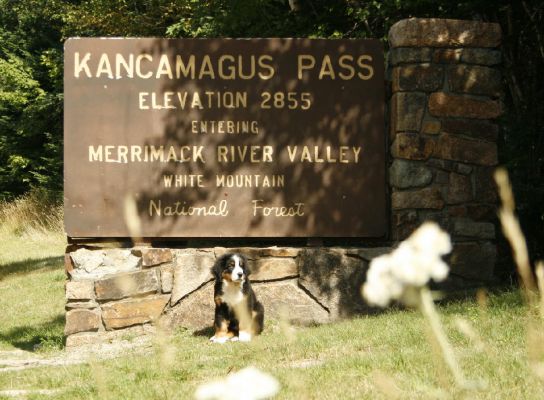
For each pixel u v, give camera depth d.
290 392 4.88
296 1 17.12
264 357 7.22
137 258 10.70
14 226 30.28
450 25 11.01
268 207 10.89
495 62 11.08
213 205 10.87
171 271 10.68
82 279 10.63
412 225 10.81
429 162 10.89
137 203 10.81
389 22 15.55
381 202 10.96
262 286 10.68
